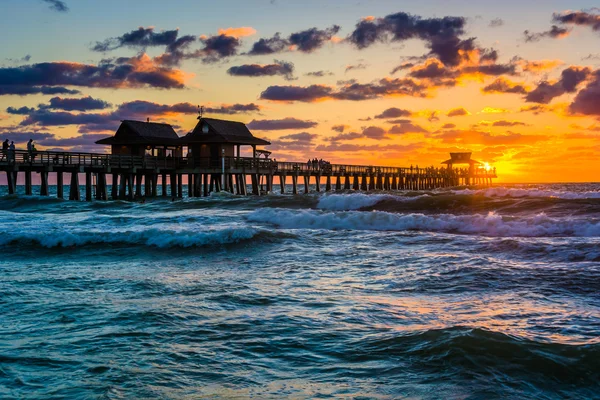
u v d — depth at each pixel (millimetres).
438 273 11680
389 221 20453
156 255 15555
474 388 5855
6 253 16297
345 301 9609
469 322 8031
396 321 8258
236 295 10250
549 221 17984
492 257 13359
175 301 9859
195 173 53500
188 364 6754
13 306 9703
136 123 56844
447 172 108125
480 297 9641
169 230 17766
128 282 11695
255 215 22875
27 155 42156
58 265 14344
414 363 6543
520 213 22344
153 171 53719
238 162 52750
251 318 8648
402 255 14086
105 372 6508
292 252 15359
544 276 10945
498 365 6371
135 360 6898
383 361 6656
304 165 61969
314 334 7754
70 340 7695
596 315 8266
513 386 5891
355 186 73438
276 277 12000
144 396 5844
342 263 13438
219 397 5816
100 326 8344
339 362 6703
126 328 8211
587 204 22891
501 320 8133
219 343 7492
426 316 8484
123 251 16188
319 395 5816
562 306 8867
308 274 12234
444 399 5641
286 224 21516
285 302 9648
